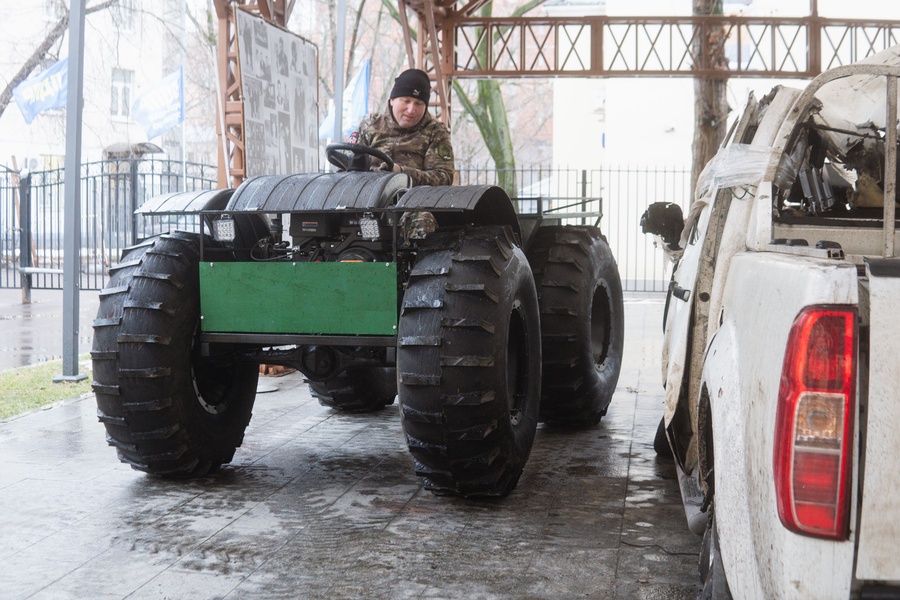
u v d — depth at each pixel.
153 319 4.08
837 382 1.74
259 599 2.97
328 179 4.11
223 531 3.65
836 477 1.73
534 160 41.59
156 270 4.16
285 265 4.05
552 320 5.20
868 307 1.81
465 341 3.69
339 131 8.77
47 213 25.72
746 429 2.05
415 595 2.99
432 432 3.76
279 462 4.80
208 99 30.89
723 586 2.30
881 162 3.39
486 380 3.70
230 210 4.05
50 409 6.11
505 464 3.98
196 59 30.73
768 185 2.72
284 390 7.04
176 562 3.31
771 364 1.90
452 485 3.98
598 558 3.33
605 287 5.81
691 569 3.22
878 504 1.72
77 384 7.09
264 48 7.64
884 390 1.73
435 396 3.70
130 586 3.08
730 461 2.12
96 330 4.16
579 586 3.07
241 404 4.69
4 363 8.48
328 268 3.99
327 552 3.41
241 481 4.42
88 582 3.12
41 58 23.34
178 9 28.83
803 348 1.76
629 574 3.17
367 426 5.71
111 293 4.19
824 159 3.47
